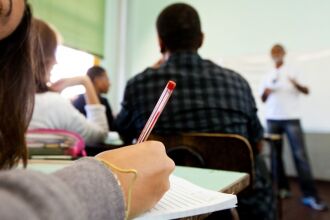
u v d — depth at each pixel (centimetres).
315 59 365
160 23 122
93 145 125
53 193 24
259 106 393
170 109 110
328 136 359
